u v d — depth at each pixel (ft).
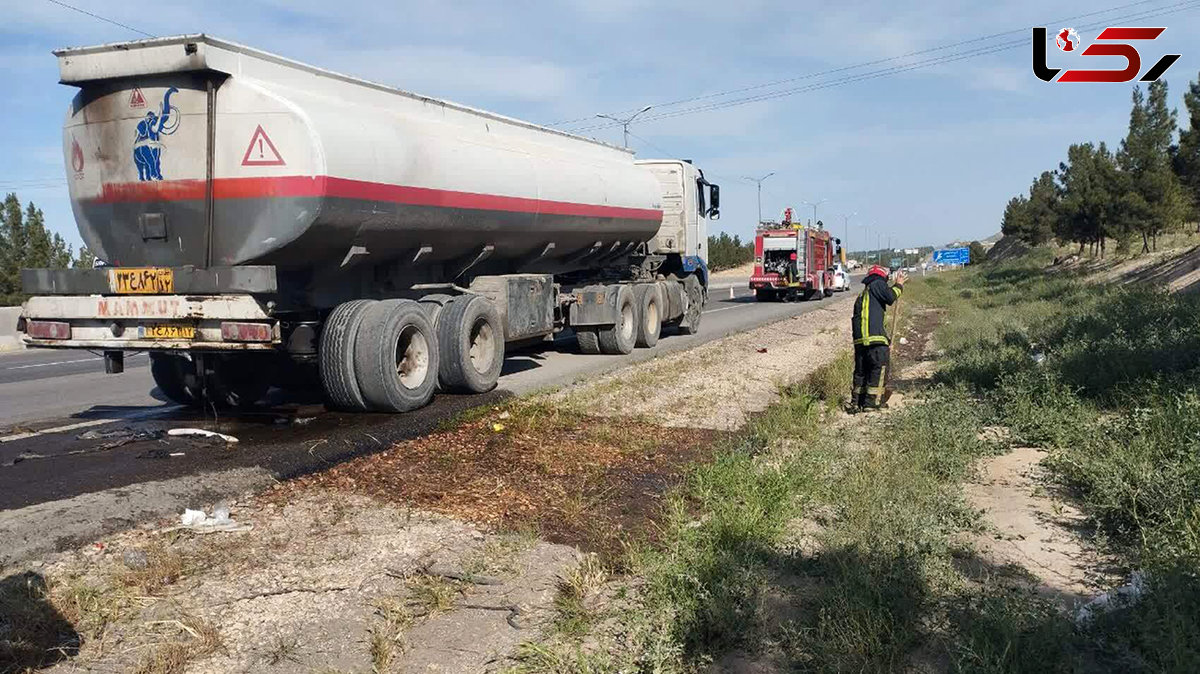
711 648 12.73
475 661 12.46
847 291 160.25
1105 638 12.23
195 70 24.88
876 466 21.29
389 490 20.22
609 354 47.96
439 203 31.19
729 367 43.80
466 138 34.35
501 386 35.63
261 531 17.24
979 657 11.28
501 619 13.88
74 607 13.34
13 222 88.12
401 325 28.07
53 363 53.06
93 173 26.81
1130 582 14.43
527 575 15.66
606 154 51.06
